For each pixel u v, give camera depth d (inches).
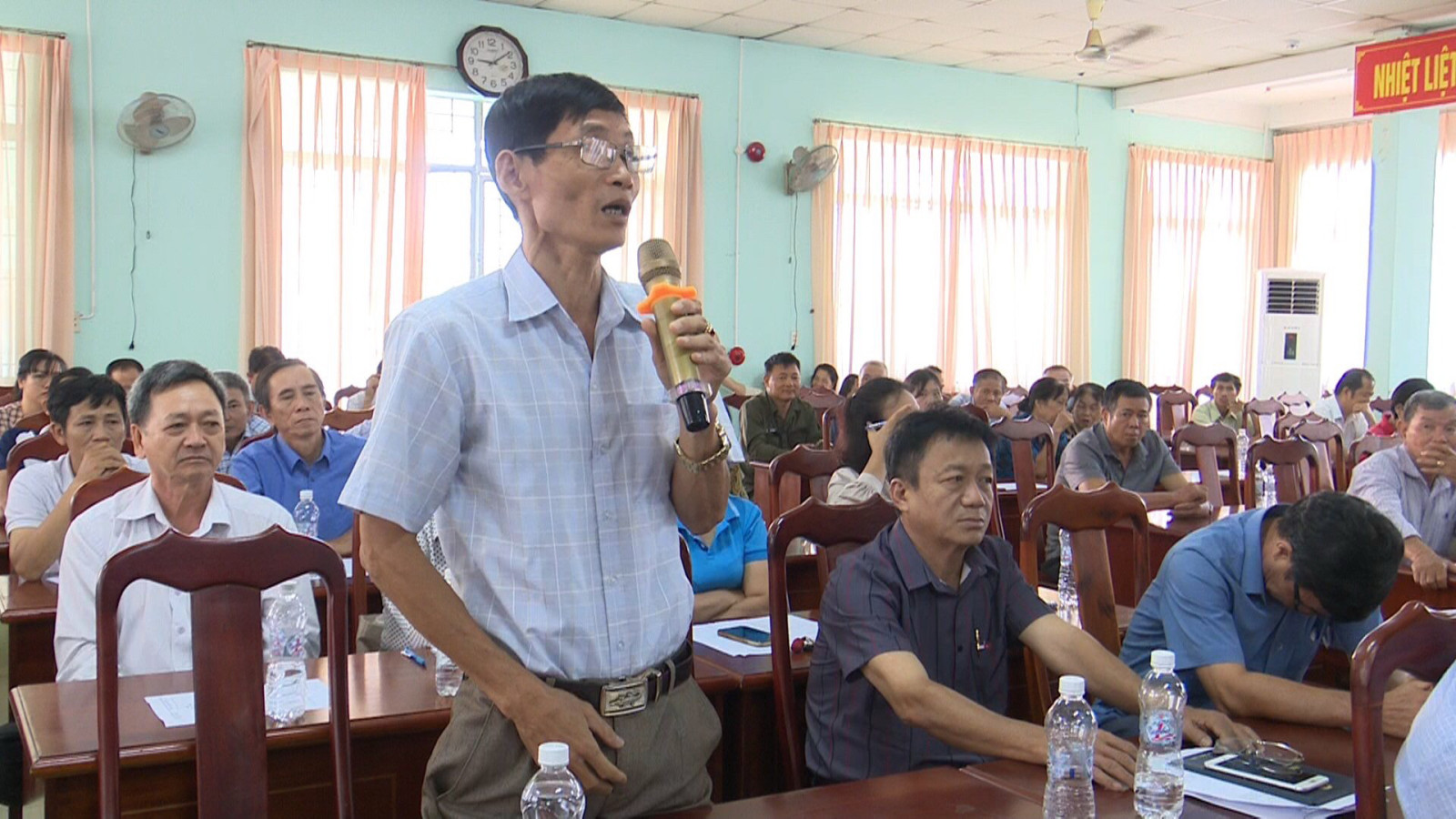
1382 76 331.6
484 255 325.1
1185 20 335.3
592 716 54.9
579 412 56.7
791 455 148.5
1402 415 159.9
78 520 97.0
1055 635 84.7
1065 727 72.2
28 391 224.5
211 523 99.0
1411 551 143.6
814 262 365.7
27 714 77.2
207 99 283.9
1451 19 334.0
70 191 270.1
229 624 68.7
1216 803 66.1
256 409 193.3
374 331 304.3
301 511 142.9
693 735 60.2
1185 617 87.4
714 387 57.7
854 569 84.0
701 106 343.9
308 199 295.1
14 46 263.9
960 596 84.6
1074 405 263.1
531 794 54.3
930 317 387.9
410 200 306.7
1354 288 436.8
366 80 301.1
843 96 369.4
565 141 54.1
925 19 331.6
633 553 57.8
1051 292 413.1
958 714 74.9
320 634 112.7
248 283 289.4
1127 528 167.6
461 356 54.6
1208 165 445.4
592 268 57.8
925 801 65.4
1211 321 452.1
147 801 71.7
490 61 311.4
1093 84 415.8
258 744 68.9
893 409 136.3
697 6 318.3
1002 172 398.9
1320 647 104.5
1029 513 105.1
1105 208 426.6
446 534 56.9
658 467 59.5
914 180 382.3
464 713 57.1
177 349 285.0
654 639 58.0
